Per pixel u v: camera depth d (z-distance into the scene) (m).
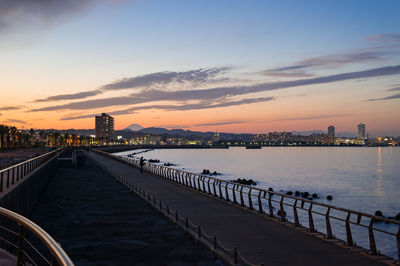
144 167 69.44
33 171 34.12
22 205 24.69
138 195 37.03
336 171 146.00
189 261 15.73
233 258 13.95
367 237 40.28
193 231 19.05
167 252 17.89
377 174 132.88
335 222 47.31
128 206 33.12
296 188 89.75
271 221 20.97
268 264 12.73
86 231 24.73
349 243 14.87
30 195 30.16
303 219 48.25
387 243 38.19
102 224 26.72
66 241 22.16
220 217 22.41
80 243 21.58
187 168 157.38
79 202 37.69
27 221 5.45
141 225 25.14
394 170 153.12
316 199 72.81
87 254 19.11
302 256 13.67
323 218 49.28
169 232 21.59
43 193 43.91
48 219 29.09
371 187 93.81
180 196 32.72
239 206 26.00
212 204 27.92
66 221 28.33
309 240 16.27
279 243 15.77
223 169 153.25
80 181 57.50
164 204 28.00
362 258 13.20
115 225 26.05
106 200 38.00
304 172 139.88
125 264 17.00
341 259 13.16
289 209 54.66
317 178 116.00
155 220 26.38
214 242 15.64
